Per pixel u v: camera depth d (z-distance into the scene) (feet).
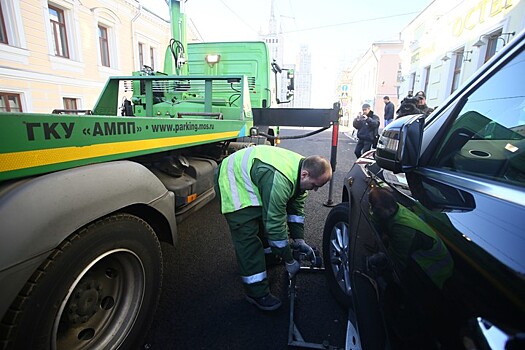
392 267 3.46
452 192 3.51
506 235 2.33
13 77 33.99
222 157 12.13
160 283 6.07
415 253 3.06
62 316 4.62
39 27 36.06
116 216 4.89
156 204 5.76
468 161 3.86
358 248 4.98
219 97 15.65
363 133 24.36
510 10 24.25
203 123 8.66
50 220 3.83
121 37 49.39
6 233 3.46
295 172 6.55
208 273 8.66
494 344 1.76
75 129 4.44
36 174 3.95
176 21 15.87
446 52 35.35
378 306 3.59
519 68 3.69
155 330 6.46
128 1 49.52
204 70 19.48
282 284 8.27
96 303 5.07
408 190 4.38
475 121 4.12
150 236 5.66
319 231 11.74
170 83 15.19
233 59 19.11
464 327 2.04
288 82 23.66
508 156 3.33
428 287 2.61
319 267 8.21
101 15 44.91
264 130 17.43
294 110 14.14
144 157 7.41
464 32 31.42
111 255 4.95
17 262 3.53
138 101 15.51
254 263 6.97
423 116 4.37
